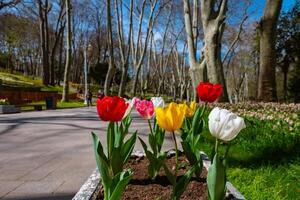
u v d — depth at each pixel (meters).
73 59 69.62
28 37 60.72
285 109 11.22
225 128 2.16
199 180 3.69
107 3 30.28
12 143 9.02
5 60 69.12
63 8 47.88
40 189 4.86
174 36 56.41
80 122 14.90
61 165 6.35
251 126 7.22
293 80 26.42
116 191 2.22
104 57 70.31
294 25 27.23
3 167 6.23
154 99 3.56
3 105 21.38
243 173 4.85
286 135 6.24
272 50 16.50
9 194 4.64
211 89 3.52
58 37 50.03
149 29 40.69
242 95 66.75
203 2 16.19
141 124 13.60
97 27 60.62
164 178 3.83
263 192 4.10
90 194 3.32
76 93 50.12
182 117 2.35
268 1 16.45
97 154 2.53
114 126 3.06
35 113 21.84
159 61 66.56
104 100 2.58
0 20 41.56
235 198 3.10
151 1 40.88
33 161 6.73
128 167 4.43
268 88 16.55
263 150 5.74
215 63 15.98
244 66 56.06
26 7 40.62
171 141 8.53
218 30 15.87
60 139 9.66
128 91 73.25
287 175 4.62
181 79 57.78
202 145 6.56
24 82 45.34
